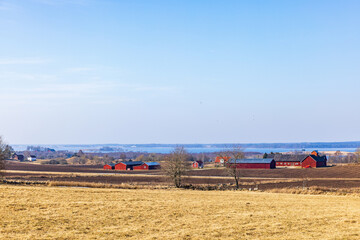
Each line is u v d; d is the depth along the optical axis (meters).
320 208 36.91
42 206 34.03
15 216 29.00
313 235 24.31
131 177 114.25
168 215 31.34
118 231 25.22
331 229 26.12
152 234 24.62
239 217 30.81
